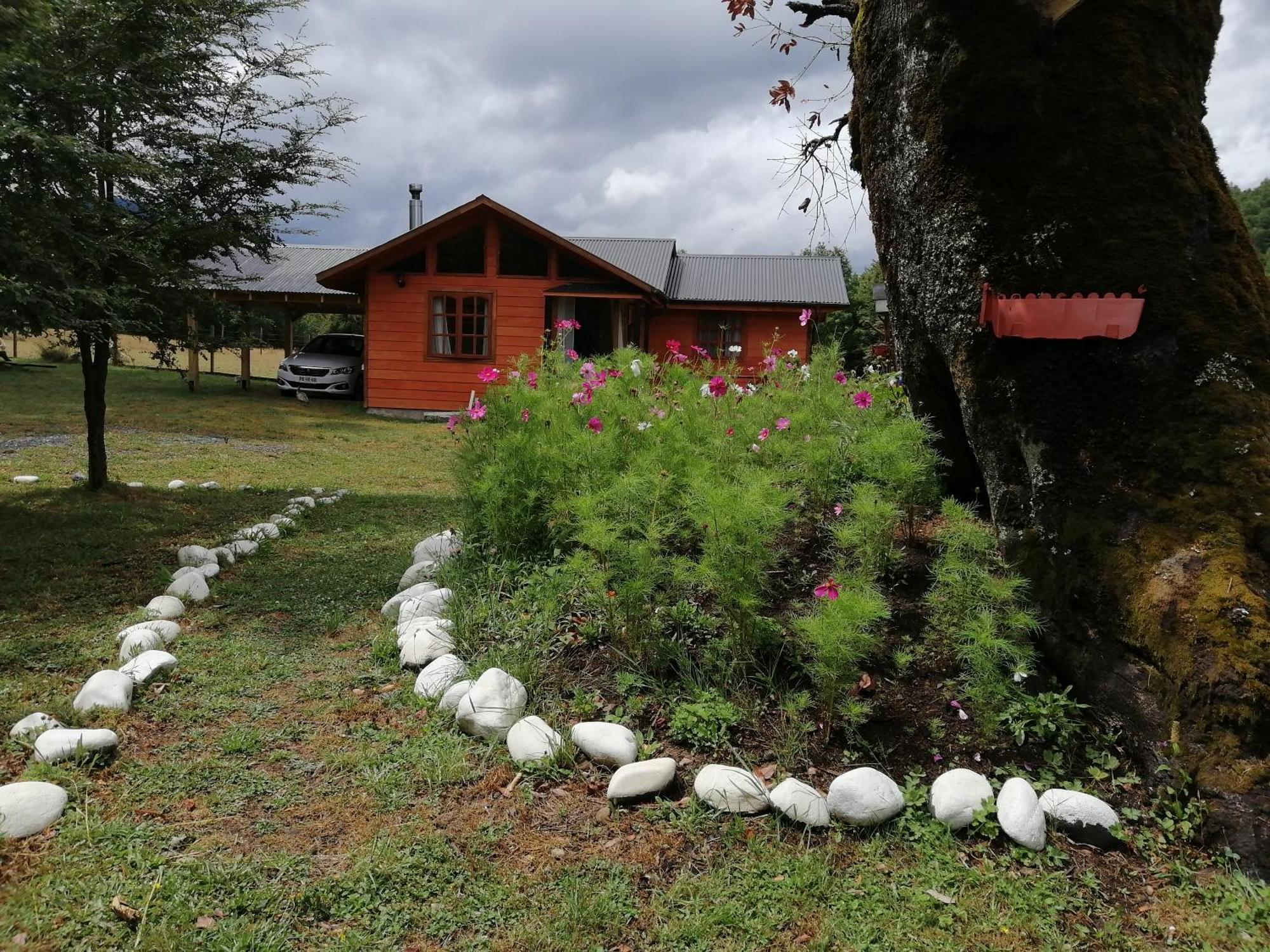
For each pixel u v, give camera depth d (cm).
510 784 277
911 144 349
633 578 345
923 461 394
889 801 257
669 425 449
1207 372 292
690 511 349
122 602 440
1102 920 222
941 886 232
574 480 428
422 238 1616
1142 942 214
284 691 344
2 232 473
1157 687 266
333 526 650
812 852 245
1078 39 309
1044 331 296
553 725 306
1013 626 293
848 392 544
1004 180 319
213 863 230
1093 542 291
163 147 669
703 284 2116
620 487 365
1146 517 286
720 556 316
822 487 415
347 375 1834
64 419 1236
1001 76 308
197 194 688
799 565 385
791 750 283
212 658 373
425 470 999
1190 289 299
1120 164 307
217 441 1141
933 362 385
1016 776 273
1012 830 249
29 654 365
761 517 323
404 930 210
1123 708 275
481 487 446
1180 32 318
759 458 442
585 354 1764
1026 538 317
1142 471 293
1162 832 252
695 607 366
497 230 1622
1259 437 284
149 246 622
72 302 530
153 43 594
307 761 288
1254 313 300
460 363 1639
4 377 1819
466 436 526
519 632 371
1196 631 257
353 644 398
